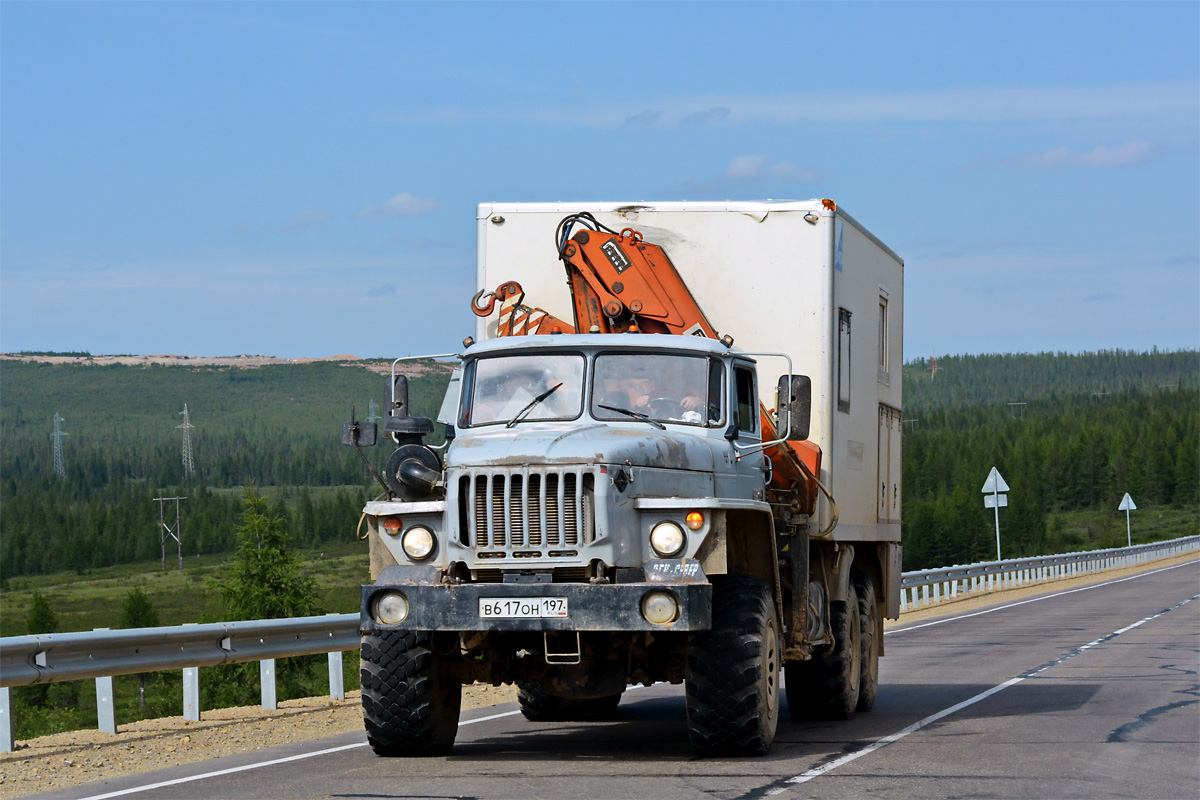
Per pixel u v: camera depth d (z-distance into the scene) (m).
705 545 16.30
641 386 18.50
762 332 21.27
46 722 61.38
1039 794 14.52
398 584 16.34
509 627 15.85
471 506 16.17
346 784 15.42
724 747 17.00
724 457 18.17
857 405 23.56
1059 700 24.92
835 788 14.84
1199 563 123.19
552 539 16.00
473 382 18.80
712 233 21.45
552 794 14.42
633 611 15.70
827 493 20.84
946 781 15.35
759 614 16.91
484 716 23.72
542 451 16.23
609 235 21.11
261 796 14.75
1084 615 54.59
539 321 21.27
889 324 26.72
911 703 25.42
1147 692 26.12
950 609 62.69
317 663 66.19
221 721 22.42
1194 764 16.83
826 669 22.36
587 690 17.53
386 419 18.27
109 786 16.05
